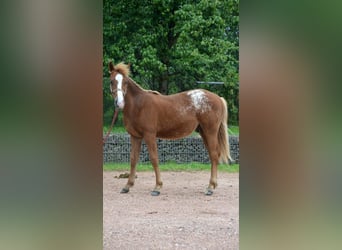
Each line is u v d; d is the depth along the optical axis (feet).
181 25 34.45
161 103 21.97
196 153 31.65
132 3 33.96
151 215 16.56
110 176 27.40
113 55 34.47
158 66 34.17
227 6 34.86
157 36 35.37
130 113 21.83
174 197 21.01
